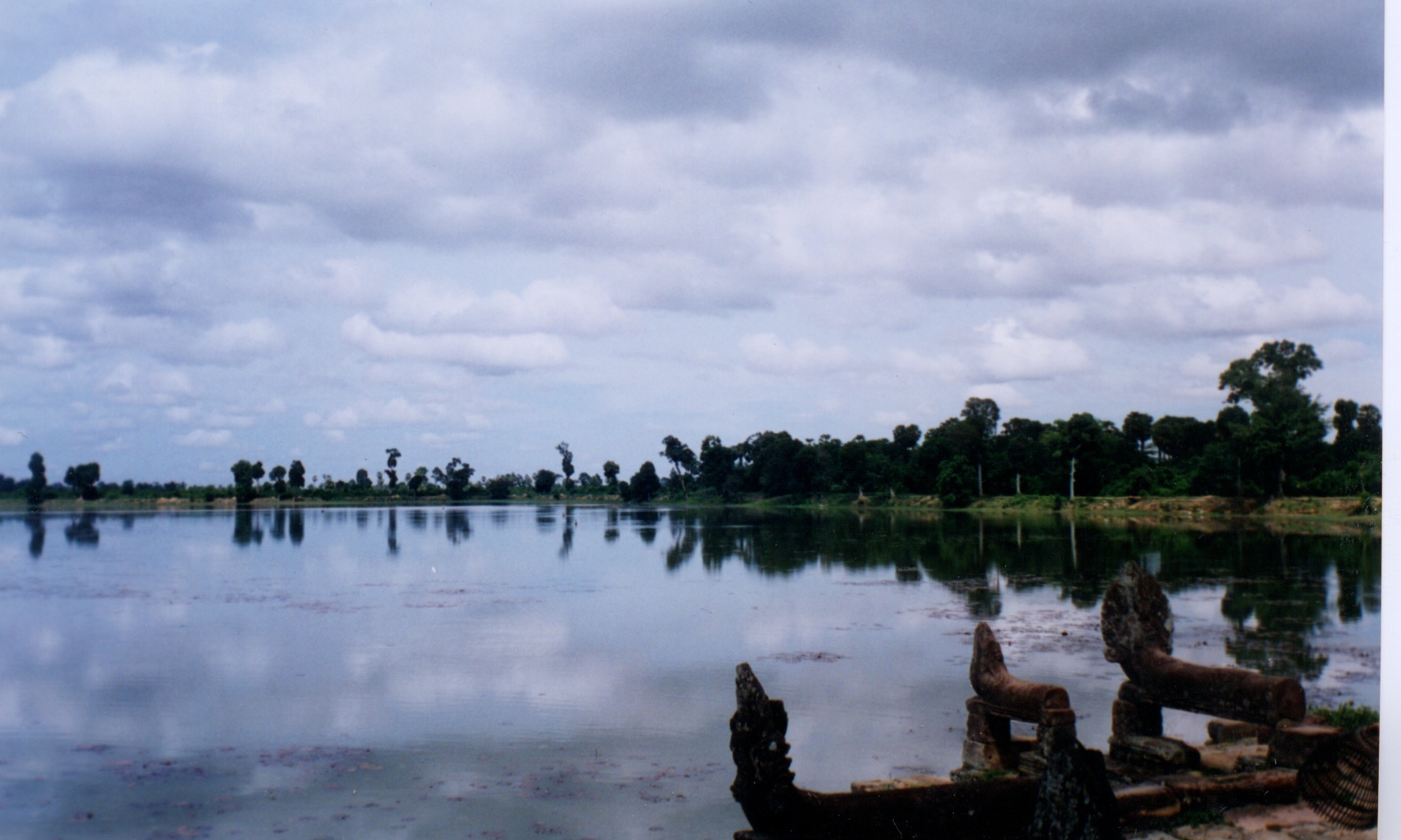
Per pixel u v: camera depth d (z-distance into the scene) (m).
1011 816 7.78
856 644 22.89
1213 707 9.83
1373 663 19.59
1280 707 9.40
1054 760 7.45
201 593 33.47
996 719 10.64
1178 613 26.45
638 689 18.44
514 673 20.03
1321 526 62.09
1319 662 19.80
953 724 15.62
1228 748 10.91
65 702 17.72
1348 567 38.34
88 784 13.28
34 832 11.56
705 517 98.00
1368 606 27.69
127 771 13.82
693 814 11.88
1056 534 60.09
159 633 25.27
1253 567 38.53
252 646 23.27
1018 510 95.12
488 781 13.23
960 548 50.62
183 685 19.12
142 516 86.94
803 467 133.00
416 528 75.00
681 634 24.53
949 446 112.88
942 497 106.12
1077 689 17.55
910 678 19.09
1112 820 7.38
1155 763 9.95
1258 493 75.12
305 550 52.44
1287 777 9.09
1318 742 9.15
